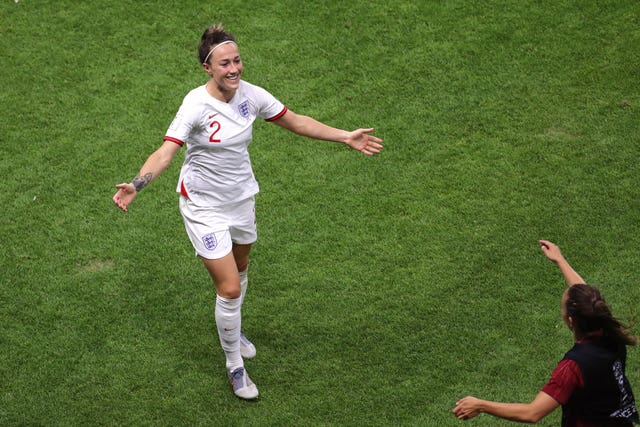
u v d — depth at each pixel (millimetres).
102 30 29547
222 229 18328
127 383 19422
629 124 25688
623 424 14773
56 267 22172
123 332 20562
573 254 22062
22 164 25141
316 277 21875
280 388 19328
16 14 30141
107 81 27812
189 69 28203
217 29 17125
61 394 19172
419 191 24109
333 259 22328
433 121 26250
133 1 30562
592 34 28766
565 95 26797
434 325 20516
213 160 17812
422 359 19750
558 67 27734
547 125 25875
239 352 19078
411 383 19234
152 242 22859
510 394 18844
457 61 28125
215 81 17406
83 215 23625
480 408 14398
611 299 20844
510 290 21203
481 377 19250
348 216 23500
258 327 20734
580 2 29875
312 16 29859
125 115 26672
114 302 21266
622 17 29266
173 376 19609
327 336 20438
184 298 21422
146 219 23531
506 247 22328
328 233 23031
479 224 23047
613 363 14359
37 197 24156
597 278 21391
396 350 19984
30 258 22406
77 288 21609
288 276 21953
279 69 28125
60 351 20094
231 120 17609
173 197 24219
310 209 23766
